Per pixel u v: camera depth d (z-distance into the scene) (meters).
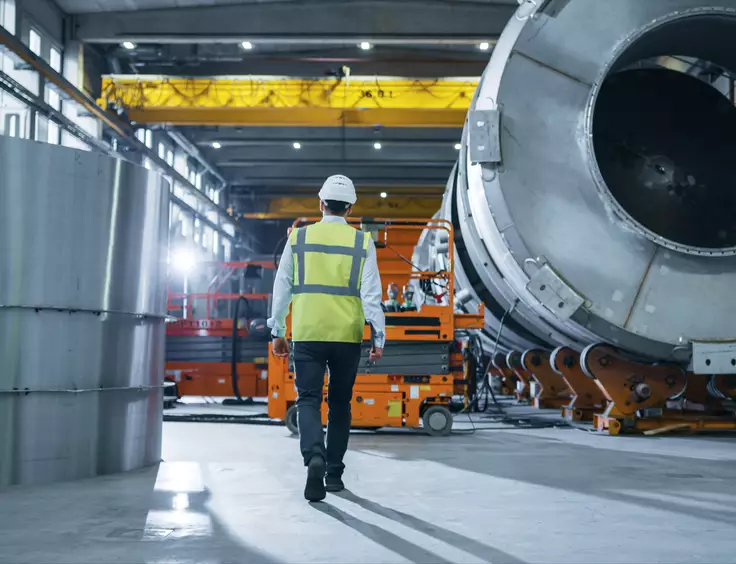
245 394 14.18
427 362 7.61
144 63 21.44
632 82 8.19
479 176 7.18
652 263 6.92
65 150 4.40
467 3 19.06
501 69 7.18
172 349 14.44
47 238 4.31
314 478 3.58
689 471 4.80
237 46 21.98
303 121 21.34
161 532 2.94
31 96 15.20
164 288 5.17
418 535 2.90
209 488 4.01
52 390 4.27
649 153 7.89
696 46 7.89
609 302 6.89
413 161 28.72
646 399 7.48
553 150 7.05
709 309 6.90
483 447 6.34
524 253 6.92
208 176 30.27
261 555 2.58
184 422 8.99
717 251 6.86
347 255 3.85
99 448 4.49
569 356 9.02
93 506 3.48
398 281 18.27
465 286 9.73
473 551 2.65
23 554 2.58
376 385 7.60
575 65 7.12
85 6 18.81
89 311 4.45
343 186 4.00
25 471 4.17
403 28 19.06
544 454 5.79
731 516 3.31
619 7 7.18
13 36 14.51
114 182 4.63
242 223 34.38
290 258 3.92
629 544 2.77
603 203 6.95
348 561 2.51
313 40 19.16
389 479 4.41
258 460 5.22
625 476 4.56
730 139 8.07
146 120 20.97
